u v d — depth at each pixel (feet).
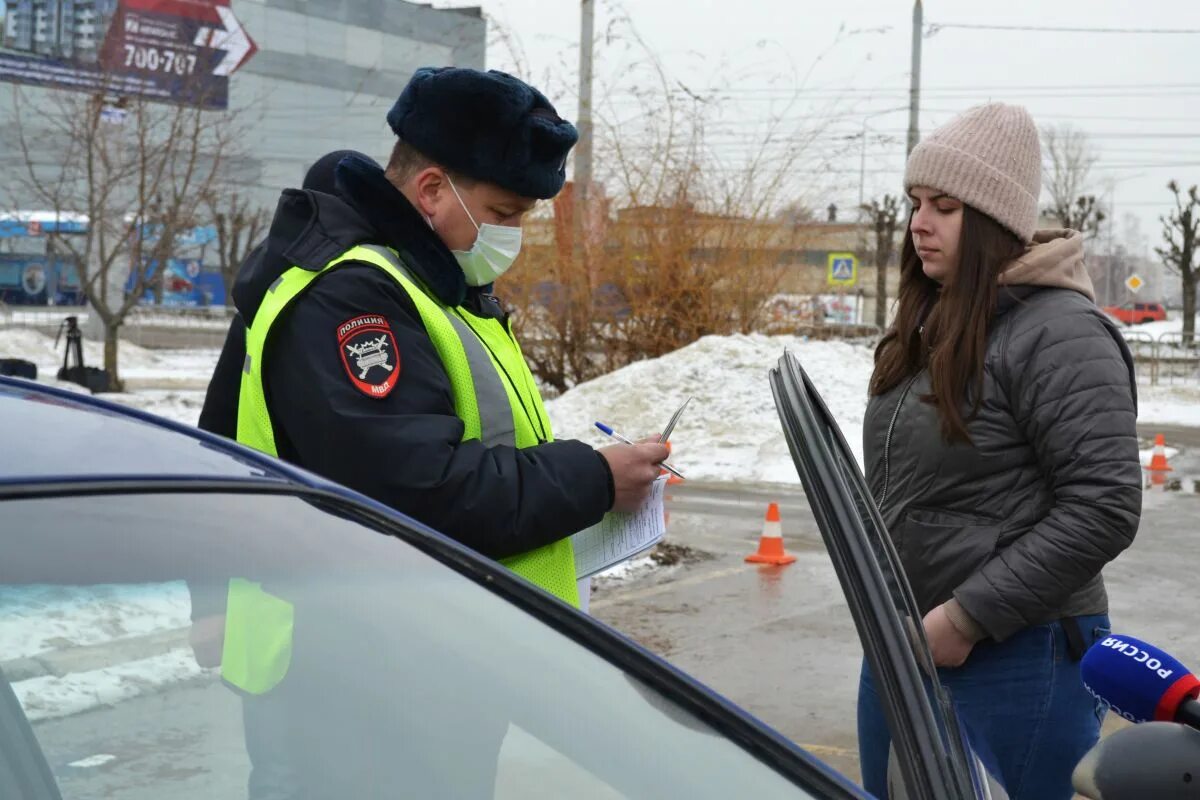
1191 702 5.25
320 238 7.56
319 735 4.54
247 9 158.40
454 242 7.95
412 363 7.30
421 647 4.96
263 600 4.71
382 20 172.65
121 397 67.31
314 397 7.14
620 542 8.07
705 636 22.70
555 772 4.82
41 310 158.61
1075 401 8.27
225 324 143.54
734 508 37.65
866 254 132.16
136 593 4.43
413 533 5.55
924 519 8.79
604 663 5.36
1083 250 8.96
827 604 25.22
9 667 4.08
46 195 77.82
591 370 61.67
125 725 4.21
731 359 55.31
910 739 5.27
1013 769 8.63
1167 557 29.48
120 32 75.31
